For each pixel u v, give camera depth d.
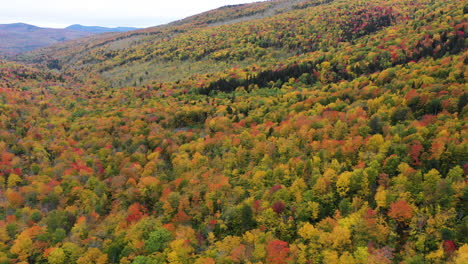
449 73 120.31
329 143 95.69
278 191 79.75
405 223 65.00
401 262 55.91
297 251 63.53
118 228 83.19
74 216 90.44
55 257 72.00
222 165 106.69
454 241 57.19
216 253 68.25
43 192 99.69
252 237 70.19
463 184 64.69
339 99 139.50
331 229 66.94
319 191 77.31
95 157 124.88
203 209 86.44
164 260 69.31
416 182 70.31
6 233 81.00
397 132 90.12
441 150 75.56
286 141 104.56
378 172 78.38
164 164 117.31
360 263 56.81
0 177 107.25
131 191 97.19
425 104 103.56
